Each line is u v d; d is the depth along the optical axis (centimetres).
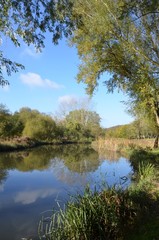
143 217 848
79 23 891
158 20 1440
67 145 6488
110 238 785
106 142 5016
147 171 1451
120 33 1416
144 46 1489
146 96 1602
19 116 6925
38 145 6209
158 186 1140
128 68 1642
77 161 3030
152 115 2181
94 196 870
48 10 797
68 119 8900
